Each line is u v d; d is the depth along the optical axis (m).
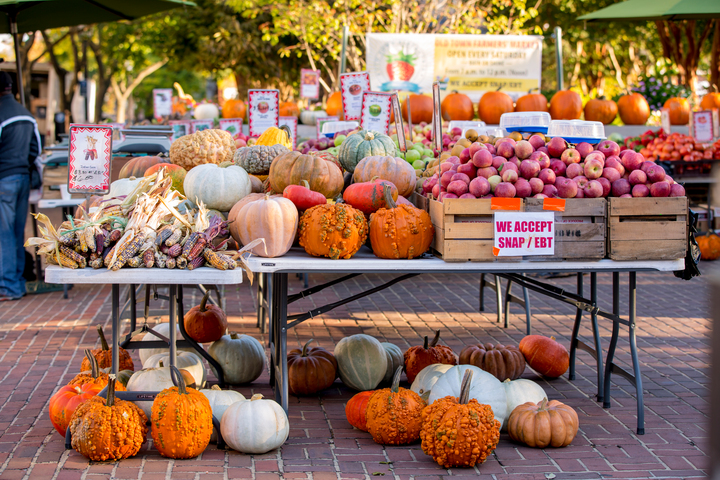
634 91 13.58
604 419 4.29
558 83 11.92
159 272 3.45
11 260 7.71
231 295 8.16
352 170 4.84
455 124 7.09
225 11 18.30
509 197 3.79
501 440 3.95
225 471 3.44
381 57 11.25
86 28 21.95
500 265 3.83
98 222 3.54
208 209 4.20
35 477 3.33
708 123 11.07
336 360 4.77
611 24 19.00
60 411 3.80
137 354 5.71
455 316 7.20
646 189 3.94
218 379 4.86
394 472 3.47
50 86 21.19
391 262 3.74
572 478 3.44
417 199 4.50
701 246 10.11
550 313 7.35
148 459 3.57
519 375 4.88
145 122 12.67
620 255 3.90
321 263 3.68
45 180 8.30
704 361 5.57
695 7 8.60
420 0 15.18
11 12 8.27
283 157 4.26
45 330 6.41
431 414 3.60
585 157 4.07
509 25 14.98
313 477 3.39
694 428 4.14
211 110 11.60
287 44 18.53
